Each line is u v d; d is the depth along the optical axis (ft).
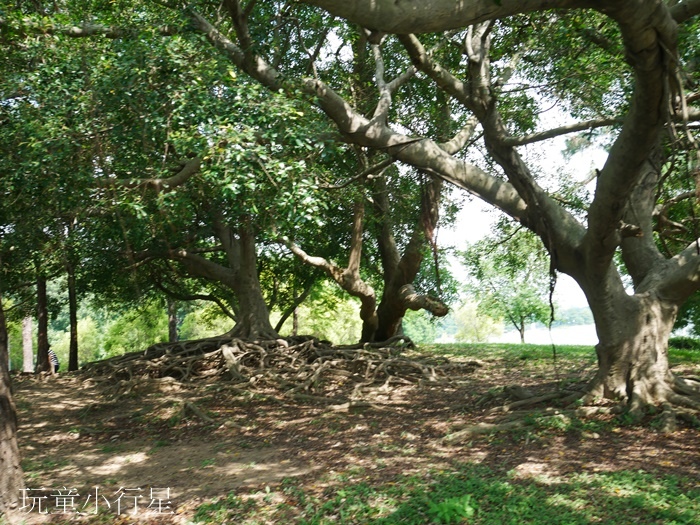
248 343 59.67
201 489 25.34
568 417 32.14
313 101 34.76
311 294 89.35
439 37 47.06
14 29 35.47
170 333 96.07
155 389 50.65
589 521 19.45
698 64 33.60
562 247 32.96
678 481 23.15
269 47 44.70
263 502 22.84
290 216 30.83
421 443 31.01
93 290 76.54
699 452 26.96
